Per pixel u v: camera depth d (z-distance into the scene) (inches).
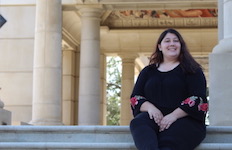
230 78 430.6
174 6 1112.8
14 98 1049.5
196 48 1342.3
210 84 435.8
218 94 432.1
